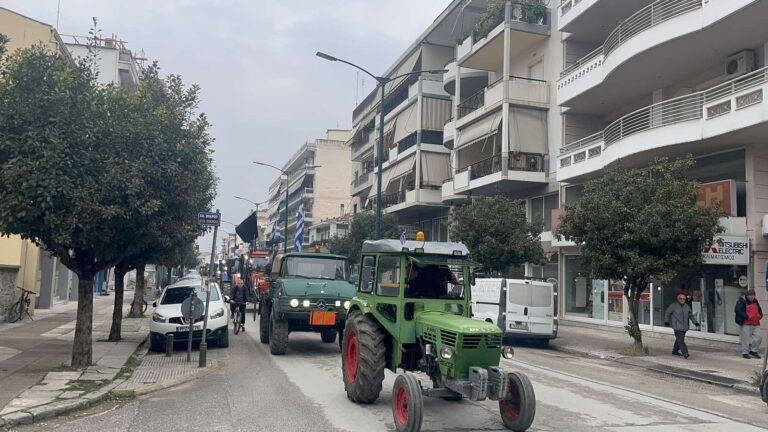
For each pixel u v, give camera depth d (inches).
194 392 381.4
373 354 331.9
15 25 887.7
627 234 583.5
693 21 652.1
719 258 641.0
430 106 1384.1
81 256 444.1
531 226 860.0
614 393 404.8
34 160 378.6
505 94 1029.2
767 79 576.1
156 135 428.1
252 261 1354.6
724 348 684.1
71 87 397.4
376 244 356.5
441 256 335.3
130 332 708.0
